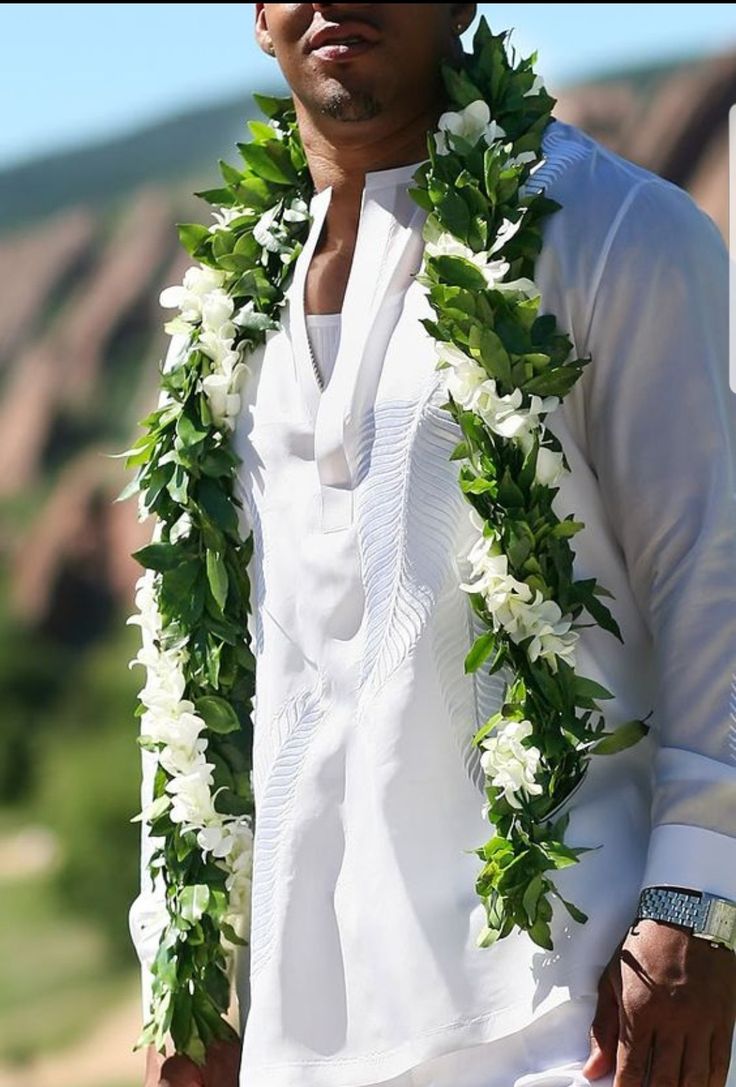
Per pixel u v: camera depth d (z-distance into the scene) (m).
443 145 4.47
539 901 4.09
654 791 4.16
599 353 4.24
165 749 4.70
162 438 4.73
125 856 18.33
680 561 4.15
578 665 4.27
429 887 4.22
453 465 4.28
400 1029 4.21
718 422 4.19
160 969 4.68
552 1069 4.09
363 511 4.33
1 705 19.83
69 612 20.33
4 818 19.34
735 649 4.09
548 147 4.44
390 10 4.35
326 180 4.62
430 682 4.24
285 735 4.40
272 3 4.42
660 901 4.02
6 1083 15.95
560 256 4.28
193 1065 4.68
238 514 4.64
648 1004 3.96
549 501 4.22
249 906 4.68
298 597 4.41
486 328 4.21
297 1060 4.30
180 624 4.67
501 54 4.54
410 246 4.45
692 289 4.23
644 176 4.38
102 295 21.39
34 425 21.11
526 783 4.12
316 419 4.44
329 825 4.33
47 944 17.81
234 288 4.70
